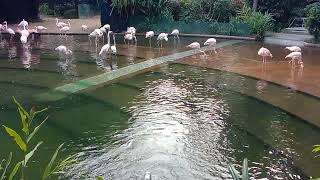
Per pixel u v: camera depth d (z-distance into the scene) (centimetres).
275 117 607
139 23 1491
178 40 1341
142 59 1037
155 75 870
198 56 1067
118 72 894
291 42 1244
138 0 1451
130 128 568
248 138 532
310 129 559
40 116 622
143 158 475
